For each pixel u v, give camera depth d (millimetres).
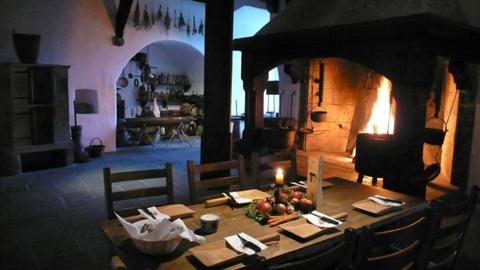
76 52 6426
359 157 3639
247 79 4242
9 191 4508
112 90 6992
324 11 3607
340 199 2434
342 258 1409
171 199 2406
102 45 6719
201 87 9422
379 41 3018
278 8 7141
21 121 5375
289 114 7465
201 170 2566
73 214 3771
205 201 2309
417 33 2764
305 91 6992
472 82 4383
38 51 5445
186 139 8328
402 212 2199
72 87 6453
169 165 2408
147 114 8398
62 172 5477
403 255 1610
